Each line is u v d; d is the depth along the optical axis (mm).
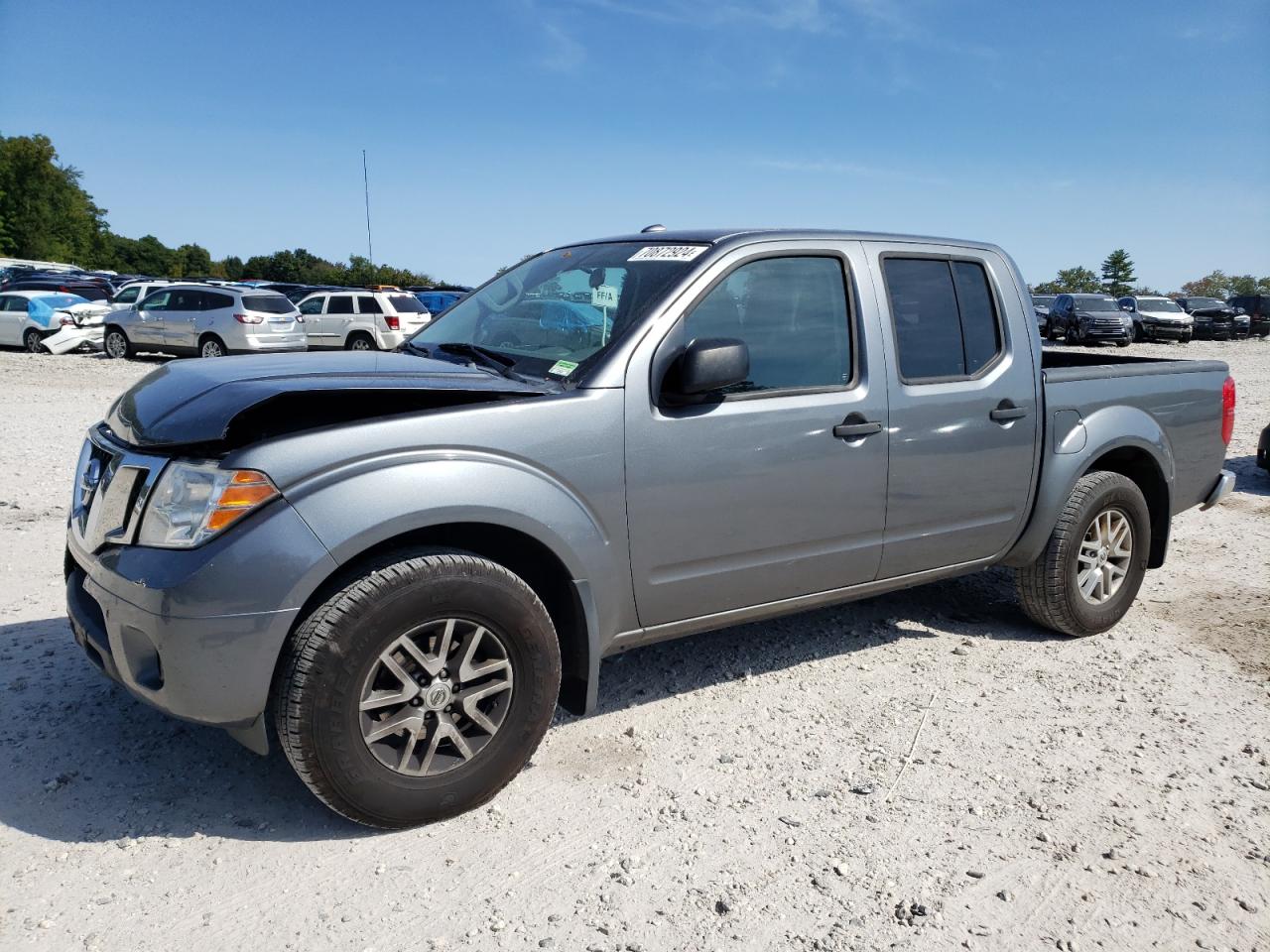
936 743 3641
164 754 3371
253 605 2652
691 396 3340
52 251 97188
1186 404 5086
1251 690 4215
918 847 2955
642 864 2830
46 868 2715
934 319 4133
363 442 2820
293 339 21953
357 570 2812
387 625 2770
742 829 3025
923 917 2627
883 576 4086
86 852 2799
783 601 3822
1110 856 2938
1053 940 2561
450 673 2939
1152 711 3977
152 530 2785
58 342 22984
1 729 3494
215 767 3305
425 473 2857
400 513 2797
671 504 3369
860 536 3902
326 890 2666
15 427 10695
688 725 3744
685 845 2934
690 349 3225
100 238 112375
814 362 3746
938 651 4594
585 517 3172
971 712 3920
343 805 2818
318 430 2812
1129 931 2605
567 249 4289
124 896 2605
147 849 2828
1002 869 2857
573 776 3326
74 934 2447
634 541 3320
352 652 2723
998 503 4336
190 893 2631
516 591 2998
